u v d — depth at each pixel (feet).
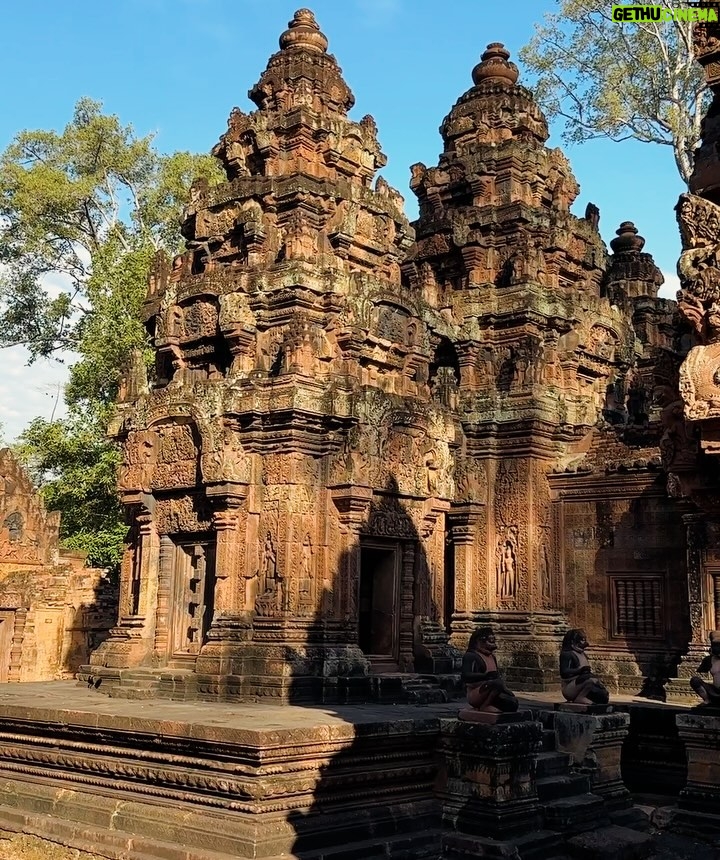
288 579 56.49
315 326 61.05
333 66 70.64
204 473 58.59
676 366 29.37
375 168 71.72
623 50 89.97
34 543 93.35
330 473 59.00
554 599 76.95
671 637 70.44
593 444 79.00
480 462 79.51
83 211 124.47
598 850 39.32
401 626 63.16
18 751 47.83
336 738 40.06
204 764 39.42
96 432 99.71
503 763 40.52
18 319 123.65
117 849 39.52
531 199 86.99
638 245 102.53
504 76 92.27
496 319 81.97
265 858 36.17
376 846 39.14
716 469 28.58
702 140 29.48
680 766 56.75
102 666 62.13
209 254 68.69
